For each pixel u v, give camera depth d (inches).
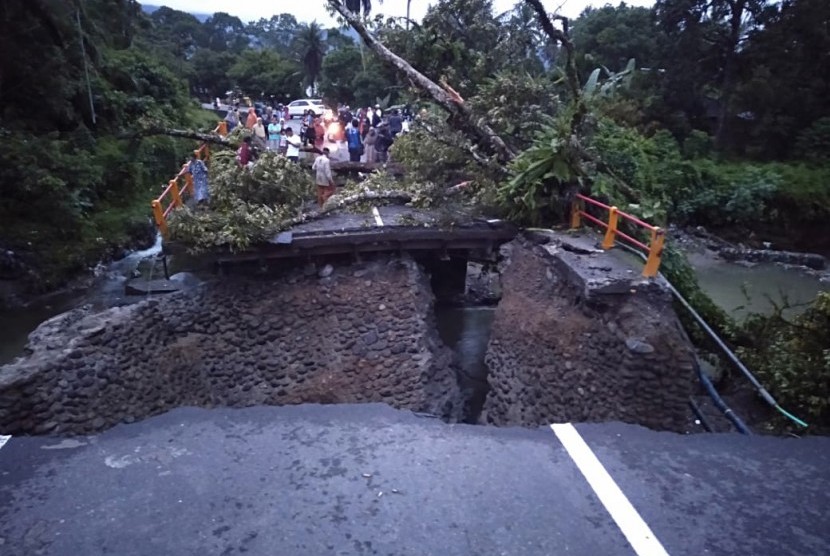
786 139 901.2
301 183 410.3
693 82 958.4
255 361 350.9
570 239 338.6
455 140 407.2
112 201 623.2
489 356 356.8
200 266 386.6
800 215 798.5
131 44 1036.5
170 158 753.6
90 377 272.7
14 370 250.7
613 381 267.3
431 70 477.4
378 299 363.6
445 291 522.9
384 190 431.8
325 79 1374.3
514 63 493.4
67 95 657.0
